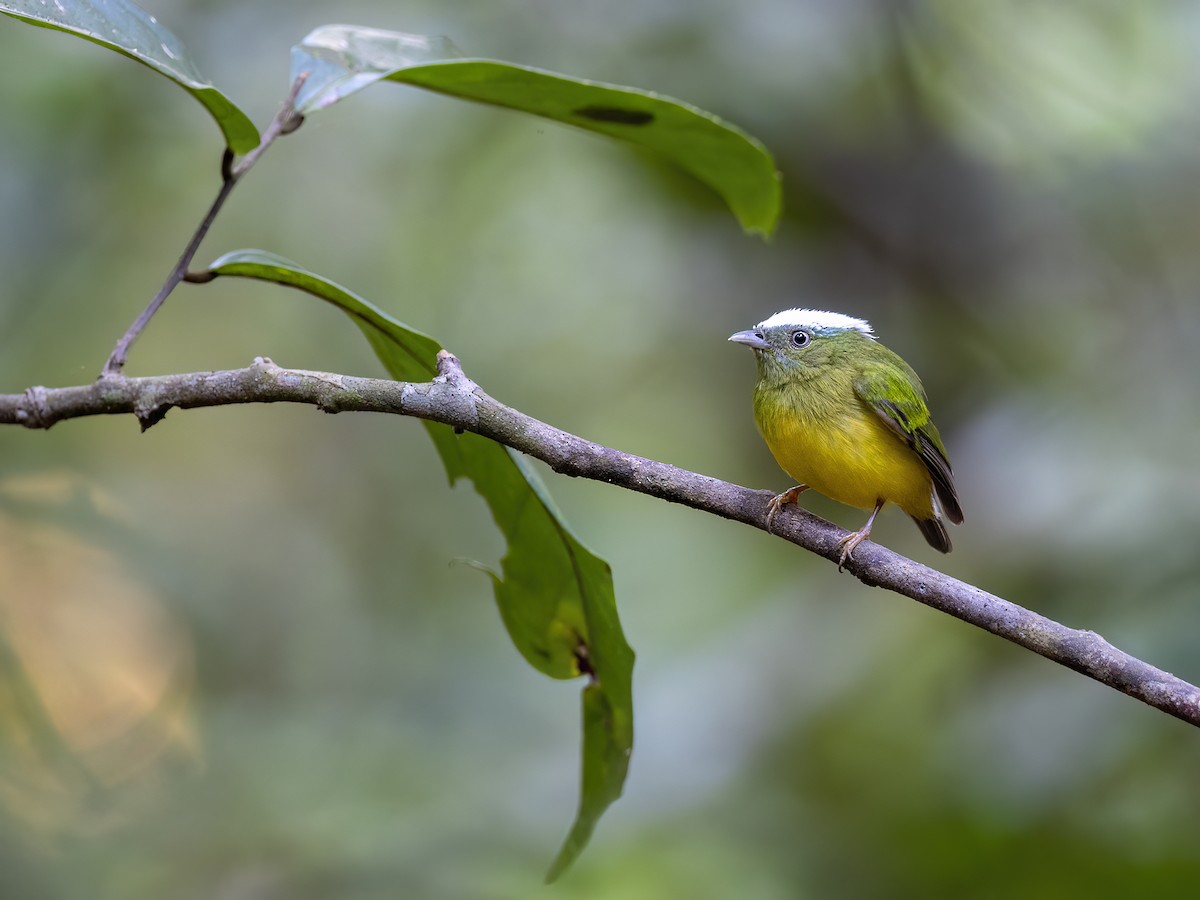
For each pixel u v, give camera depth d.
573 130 13.05
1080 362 11.73
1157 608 8.79
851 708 10.20
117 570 12.12
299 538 14.40
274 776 10.69
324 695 12.52
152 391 4.99
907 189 12.24
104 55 11.87
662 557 14.58
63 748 10.46
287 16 12.28
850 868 9.21
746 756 10.12
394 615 13.89
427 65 5.24
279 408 15.19
